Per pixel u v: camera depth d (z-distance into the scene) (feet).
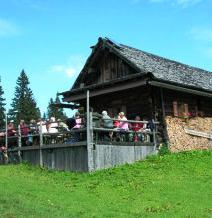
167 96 96.43
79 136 79.61
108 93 99.45
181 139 96.63
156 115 92.73
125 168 77.00
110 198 59.72
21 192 59.26
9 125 97.14
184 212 53.57
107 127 79.20
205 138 103.65
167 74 98.22
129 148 82.43
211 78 117.29
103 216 50.39
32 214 47.34
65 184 68.39
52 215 47.88
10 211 47.52
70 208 52.95
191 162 80.33
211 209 55.11
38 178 72.74
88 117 76.74
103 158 77.92
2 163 93.71
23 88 241.55
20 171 79.30
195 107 104.12
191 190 63.57
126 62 95.61
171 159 82.79
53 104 106.93
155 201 58.44
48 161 83.20
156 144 89.20
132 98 96.84
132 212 53.31
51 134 83.61
